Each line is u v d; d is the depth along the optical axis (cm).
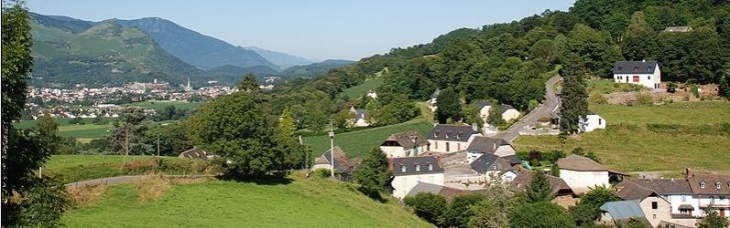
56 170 6281
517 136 12519
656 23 18688
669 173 10294
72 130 17650
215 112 7275
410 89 18638
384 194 9006
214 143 7219
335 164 10962
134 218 5038
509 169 10362
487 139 12062
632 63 15138
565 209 8394
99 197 5762
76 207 5322
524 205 7681
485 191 9106
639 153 11244
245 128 7275
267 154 7356
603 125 12231
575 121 12162
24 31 2584
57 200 2758
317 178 8350
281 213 6228
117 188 6062
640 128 12088
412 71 19000
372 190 8538
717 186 9119
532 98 14488
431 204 8519
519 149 11925
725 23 16462
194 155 11456
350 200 7594
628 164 10850
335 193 7725
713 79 14300
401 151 12812
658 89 14438
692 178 9262
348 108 19350
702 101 13412
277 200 6762
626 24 19112
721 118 12350
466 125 13700
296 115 17388
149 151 11525
